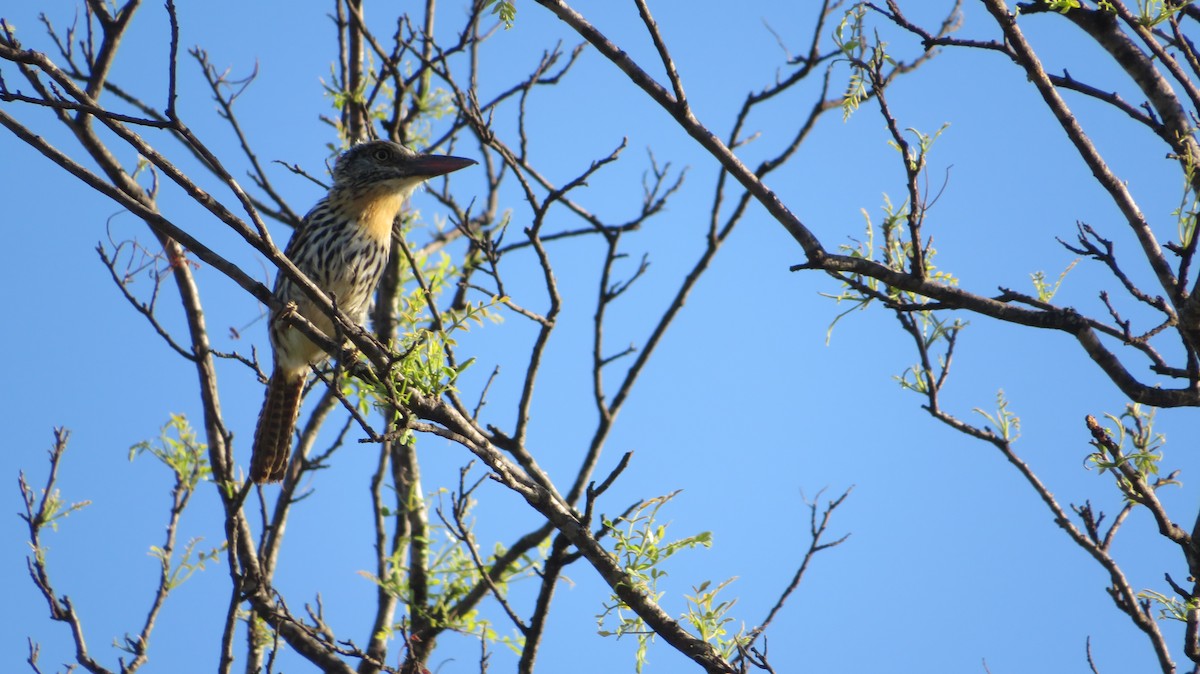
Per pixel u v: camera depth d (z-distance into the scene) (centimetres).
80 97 735
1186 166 748
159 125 749
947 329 1018
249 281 829
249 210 786
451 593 1223
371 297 1258
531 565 1211
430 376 848
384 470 1277
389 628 1166
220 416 1177
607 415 1257
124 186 1123
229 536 1027
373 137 1279
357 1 1315
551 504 893
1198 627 828
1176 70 811
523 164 1289
